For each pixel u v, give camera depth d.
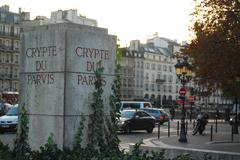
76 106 8.47
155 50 150.75
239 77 35.19
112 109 8.91
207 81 40.78
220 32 34.41
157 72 149.00
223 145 22.59
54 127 8.41
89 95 8.66
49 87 8.52
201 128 31.31
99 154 8.00
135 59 141.00
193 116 65.38
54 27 8.59
